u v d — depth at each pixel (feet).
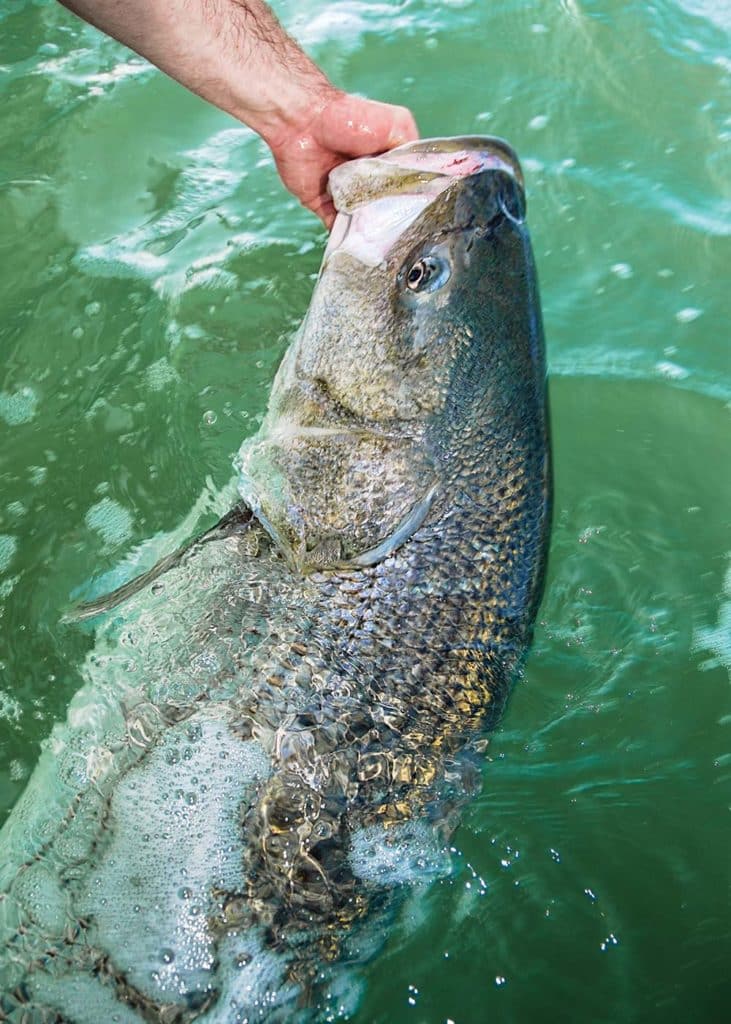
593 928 2.80
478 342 3.09
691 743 3.12
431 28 5.04
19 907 2.72
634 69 4.89
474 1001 2.70
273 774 2.81
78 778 2.88
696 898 2.85
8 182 4.53
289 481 3.15
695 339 4.11
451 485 3.07
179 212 4.42
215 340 4.00
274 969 2.68
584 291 4.24
